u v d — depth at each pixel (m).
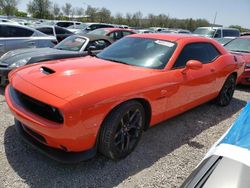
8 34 8.09
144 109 3.53
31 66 3.74
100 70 3.47
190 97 4.31
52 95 2.79
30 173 2.98
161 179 3.05
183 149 3.76
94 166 3.18
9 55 6.00
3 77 5.68
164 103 3.74
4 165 3.07
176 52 4.07
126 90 3.11
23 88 3.07
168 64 3.89
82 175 3.01
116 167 3.19
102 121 2.96
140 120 3.45
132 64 3.92
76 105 2.69
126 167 3.21
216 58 5.02
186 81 4.04
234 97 6.65
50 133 2.77
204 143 3.99
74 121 2.70
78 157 2.95
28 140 3.21
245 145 1.83
